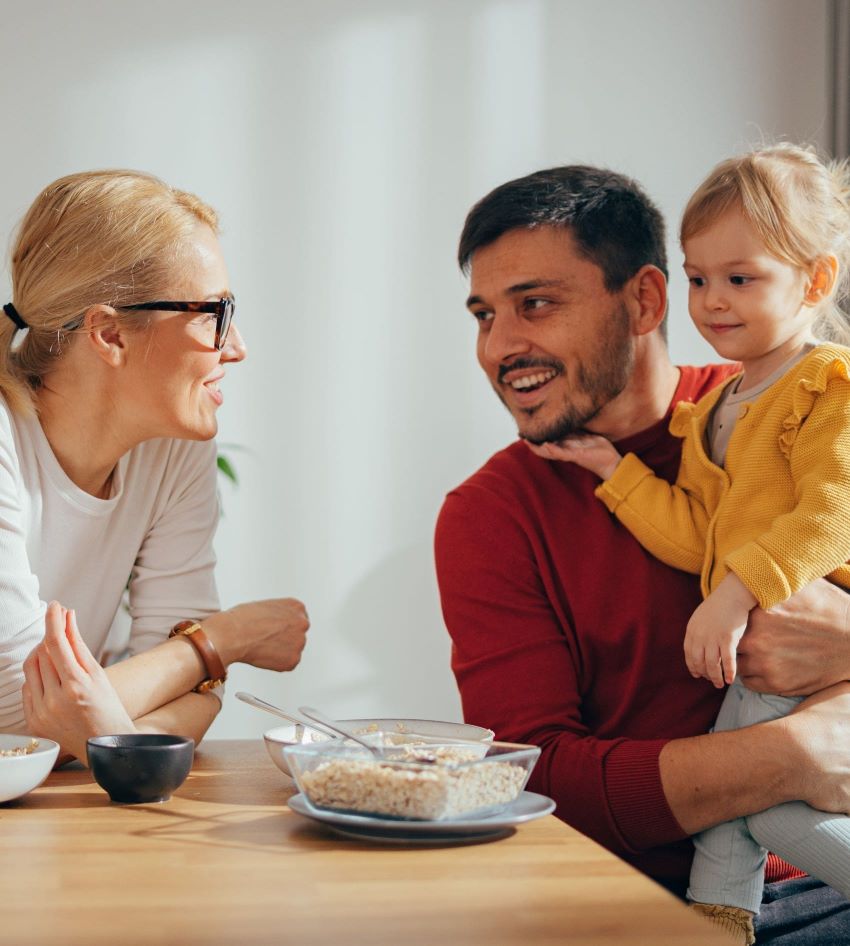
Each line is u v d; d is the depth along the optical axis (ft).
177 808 3.62
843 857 4.54
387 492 11.92
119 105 11.66
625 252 5.49
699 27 12.53
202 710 4.79
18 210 11.51
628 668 5.34
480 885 2.77
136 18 11.71
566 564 5.39
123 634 10.58
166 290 4.96
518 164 12.21
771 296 5.32
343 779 3.21
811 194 5.40
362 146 11.99
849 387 4.98
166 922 2.47
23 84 11.55
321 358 11.87
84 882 2.76
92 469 5.21
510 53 12.23
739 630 4.78
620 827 4.73
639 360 5.62
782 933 5.11
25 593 4.66
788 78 12.63
